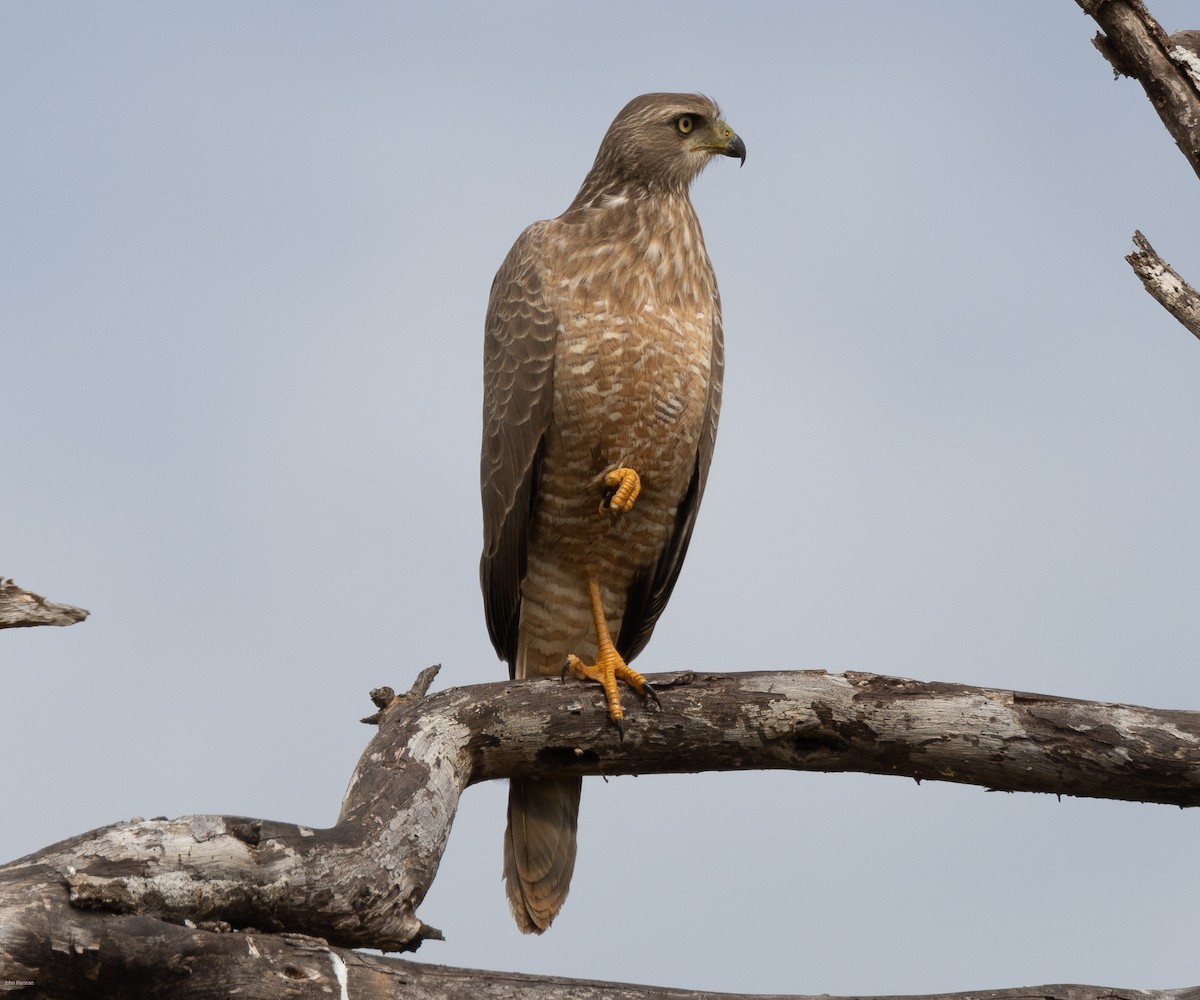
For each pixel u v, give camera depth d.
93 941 7.78
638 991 8.84
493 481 13.72
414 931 9.20
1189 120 10.65
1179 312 10.30
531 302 13.38
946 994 9.09
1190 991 9.12
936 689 10.46
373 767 9.88
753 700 10.69
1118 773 10.09
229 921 8.52
